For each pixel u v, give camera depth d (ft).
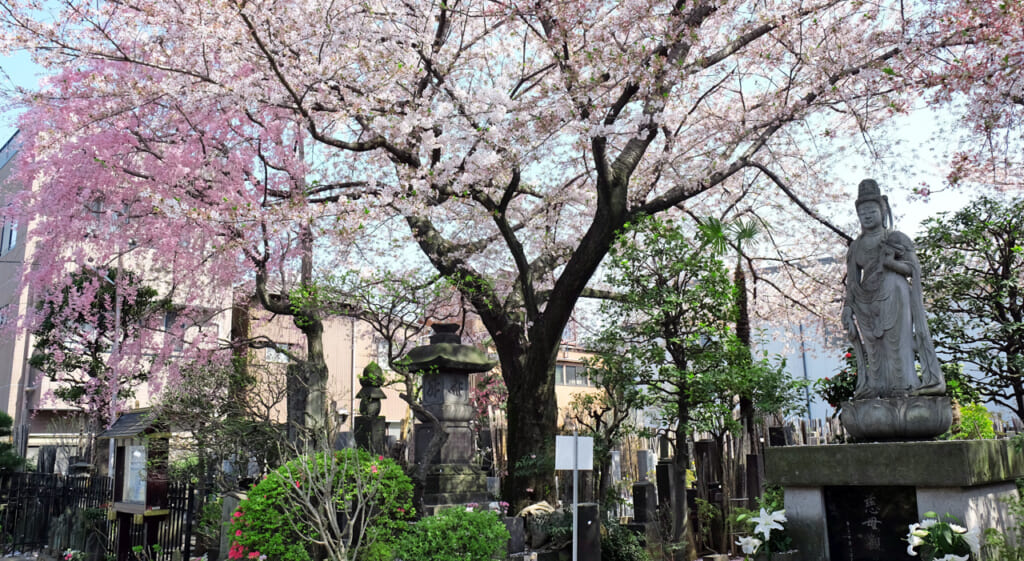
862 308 22.25
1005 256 32.55
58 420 66.64
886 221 22.49
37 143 38.70
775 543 21.86
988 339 32.86
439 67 35.58
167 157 39.14
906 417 20.58
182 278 45.16
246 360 44.98
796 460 21.94
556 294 37.29
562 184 47.80
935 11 31.53
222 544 26.25
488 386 64.59
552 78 37.78
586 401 42.29
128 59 33.47
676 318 32.53
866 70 32.94
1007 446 20.97
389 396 82.69
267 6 31.40
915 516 20.15
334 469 21.70
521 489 35.88
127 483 30.68
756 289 58.34
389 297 40.73
